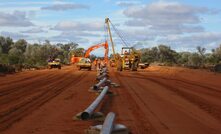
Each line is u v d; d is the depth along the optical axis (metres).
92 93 21.67
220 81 36.19
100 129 9.84
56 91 22.39
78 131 10.77
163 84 30.38
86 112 12.75
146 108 15.82
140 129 11.19
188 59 116.12
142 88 26.02
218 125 12.27
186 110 15.48
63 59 126.94
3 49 143.00
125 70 62.59
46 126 11.45
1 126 11.36
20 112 14.05
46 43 127.75
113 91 23.42
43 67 71.38
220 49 101.00
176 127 11.73
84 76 40.47
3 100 17.55
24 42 152.00
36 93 20.94
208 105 17.30
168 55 139.88
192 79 39.09
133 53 62.81
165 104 17.28
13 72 46.09
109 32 75.81
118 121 12.49
